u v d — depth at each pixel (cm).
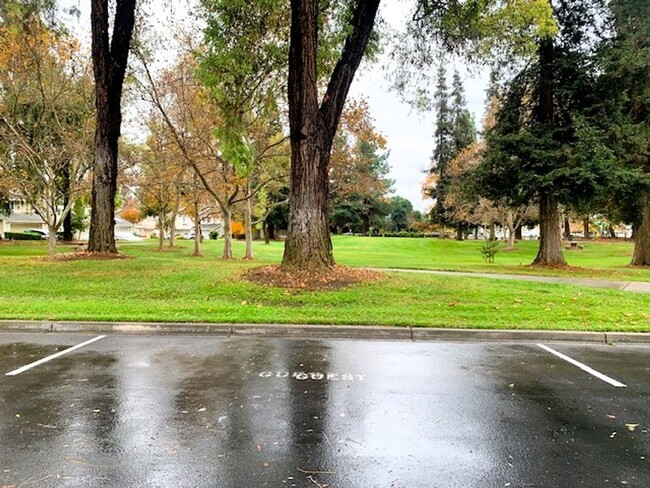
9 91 2047
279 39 1436
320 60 1415
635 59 1933
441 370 620
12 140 2052
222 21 1353
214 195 2511
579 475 354
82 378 575
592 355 710
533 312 962
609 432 431
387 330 817
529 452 390
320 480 345
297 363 645
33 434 418
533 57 1898
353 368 624
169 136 2470
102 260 1620
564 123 2156
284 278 1200
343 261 2989
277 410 476
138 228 9669
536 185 2052
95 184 1781
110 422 444
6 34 1750
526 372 616
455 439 413
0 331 841
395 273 1402
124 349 717
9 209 4722
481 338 808
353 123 2234
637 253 2539
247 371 607
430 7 1498
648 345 779
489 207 3944
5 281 1254
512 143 2092
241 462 370
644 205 2222
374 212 6950
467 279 1358
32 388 538
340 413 469
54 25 1705
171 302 1032
